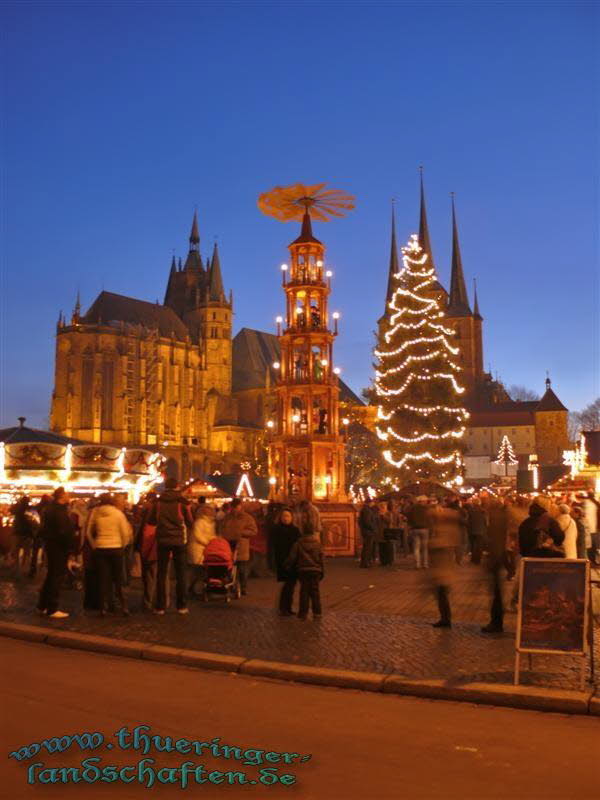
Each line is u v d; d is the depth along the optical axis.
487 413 146.38
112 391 137.62
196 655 11.51
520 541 13.34
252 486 36.03
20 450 32.53
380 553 28.69
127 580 22.23
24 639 13.55
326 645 12.38
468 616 16.05
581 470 37.41
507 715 8.88
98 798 6.10
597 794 6.29
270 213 31.80
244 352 174.00
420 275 59.09
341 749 7.42
